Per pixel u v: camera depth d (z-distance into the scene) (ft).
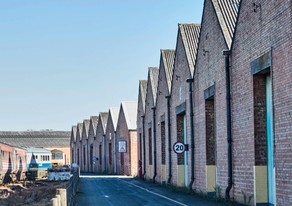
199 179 100.53
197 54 101.96
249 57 69.82
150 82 168.86
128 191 116.47
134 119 232.73
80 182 163.32
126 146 231.09
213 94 88.99
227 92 79.30
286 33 56.29
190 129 107.04
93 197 99.55
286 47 56.39
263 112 68.39
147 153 174.91
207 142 94.99
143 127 184.65
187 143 110.52
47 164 232.12
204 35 95.61
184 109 113.09
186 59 110.83
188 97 108.99
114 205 82.12
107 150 279.49
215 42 87.40
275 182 60.39
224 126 82.12
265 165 68.33
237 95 75.92
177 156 120.78
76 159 407.23
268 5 62.08
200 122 99.60
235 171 77.30
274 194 62.49
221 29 83.15
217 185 86.74
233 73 77.82
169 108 131.95
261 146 68.44
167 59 143.23
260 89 68.54
